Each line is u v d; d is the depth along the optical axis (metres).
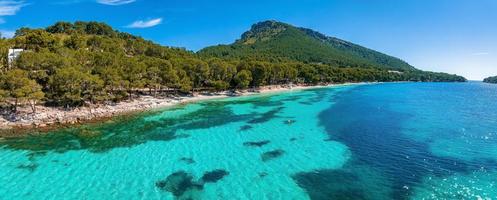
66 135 49.97
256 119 64.12
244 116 67.81
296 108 80.56
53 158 38.62
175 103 88.44
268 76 141.38
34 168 35.12
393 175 33.00
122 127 56.16
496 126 56.09
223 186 30.44
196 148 42.91
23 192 29.02
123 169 34.94
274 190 29.53
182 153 40.72
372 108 81.00
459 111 75.44
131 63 89.75
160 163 36.91
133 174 33.47
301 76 172.62
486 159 37.41
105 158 38.72
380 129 54.31
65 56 84.38
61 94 67.56
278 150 41.84
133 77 84.69
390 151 41.25
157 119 64.06
